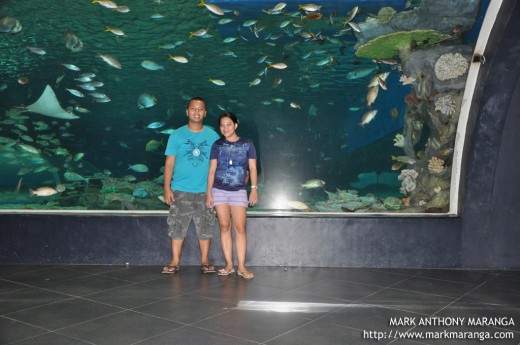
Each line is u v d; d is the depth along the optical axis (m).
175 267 5.29
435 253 5.55
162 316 3.71
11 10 9.33
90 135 15.30
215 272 5.29
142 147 15.57
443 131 6.17
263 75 12.56
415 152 7.32
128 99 14.81
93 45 11.61
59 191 9.30
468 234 5.54
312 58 11.01
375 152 10.38
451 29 6.22
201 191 5.23
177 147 5.20
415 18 6.36
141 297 4.26
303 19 8.07
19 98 12.36
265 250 5.64
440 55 6.36
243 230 5.07
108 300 4.16
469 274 5.27
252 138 12.12
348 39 8.70
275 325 3.51
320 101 12.73
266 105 12.66
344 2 7.09
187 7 9.17
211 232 5.28
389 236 5.57
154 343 3.12
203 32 8.25
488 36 5.07
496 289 4.63
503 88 5.14
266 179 8.80
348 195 8.45
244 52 11.68
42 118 12.76
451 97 6.04
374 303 4.11
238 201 5.02
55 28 10.32
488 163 5.42
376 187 10.65
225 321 3.60
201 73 13.12
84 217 5.65
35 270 5.34
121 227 5.66
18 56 11.65
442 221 5.54
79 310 3.86
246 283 4.80
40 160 12.48
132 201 9.20
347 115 12.55
